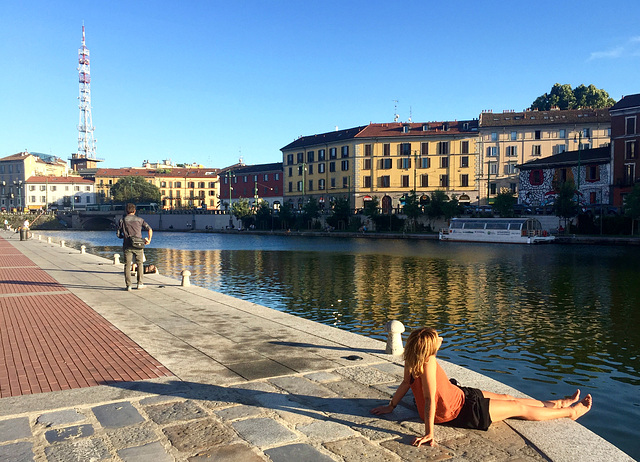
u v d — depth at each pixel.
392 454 3.74
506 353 11.45
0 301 11.02
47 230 105.75
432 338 3.97
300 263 32.50
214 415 4.44
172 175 128.38
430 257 36.53
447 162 76.38
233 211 95.81
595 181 58.34
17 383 5.34
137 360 6.25
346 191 82.38
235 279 24.55
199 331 7.91
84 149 150.00
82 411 4.52
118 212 107.19
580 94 98.25
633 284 21.88
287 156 93.88
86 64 150.25
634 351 11.52
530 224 52.22
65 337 7.54
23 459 3.59
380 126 82.25
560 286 21.47
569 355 11.24
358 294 19.72
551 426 4.28
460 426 4.21
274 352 6.60
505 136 73.31
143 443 3.87
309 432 4.11
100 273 16.59
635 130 53.56
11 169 122.00
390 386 5.25
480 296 19.06
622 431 7.09
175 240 65.62
